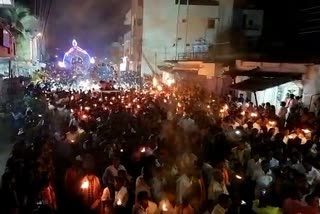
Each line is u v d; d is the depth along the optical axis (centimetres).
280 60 2078
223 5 3922
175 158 938
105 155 983
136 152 997
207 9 4006
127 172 907
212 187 805
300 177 787
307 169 872
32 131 1190
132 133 1143
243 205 764
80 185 877
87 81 3334
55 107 1490
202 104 1803
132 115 1391
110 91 2233
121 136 1131
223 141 1118
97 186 862
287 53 2491
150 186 809
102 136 1114
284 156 925
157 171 830
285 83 1873
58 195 949
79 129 1223
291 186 779
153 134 1135
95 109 1475
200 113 1451
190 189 800
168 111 1595
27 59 3512
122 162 1002
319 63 1789
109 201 756
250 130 1166
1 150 1366
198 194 801
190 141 1153
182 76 3294
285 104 1688
